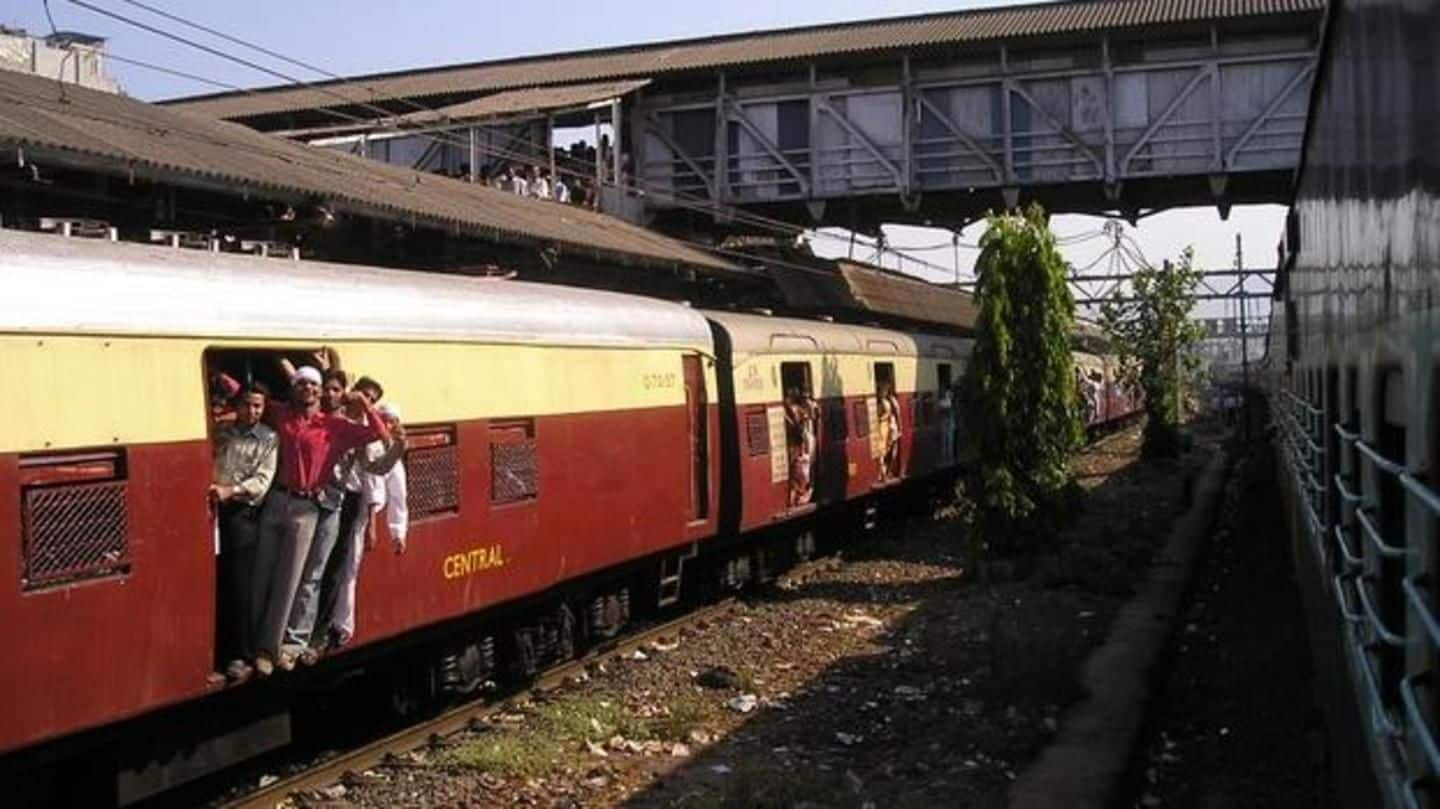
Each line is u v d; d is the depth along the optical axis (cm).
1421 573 342
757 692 1070
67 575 616
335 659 834
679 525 1320
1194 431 5178
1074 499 1659
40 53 2111
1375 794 432
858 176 2947
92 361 634
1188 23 2694
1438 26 301
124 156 1033
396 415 811
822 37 3136
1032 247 1631
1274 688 1048
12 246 616
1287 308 1492
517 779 832
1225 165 2738
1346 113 531
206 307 707
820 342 1781
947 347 2444
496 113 2695
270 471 741
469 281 1011
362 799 791
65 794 698
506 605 1040
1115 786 768
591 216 2248
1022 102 2855
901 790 792
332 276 838
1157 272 3325
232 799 791
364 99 3156
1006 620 1312
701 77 3016
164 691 671
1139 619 1305
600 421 1152
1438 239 309
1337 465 655
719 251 2477
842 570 1761
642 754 894
